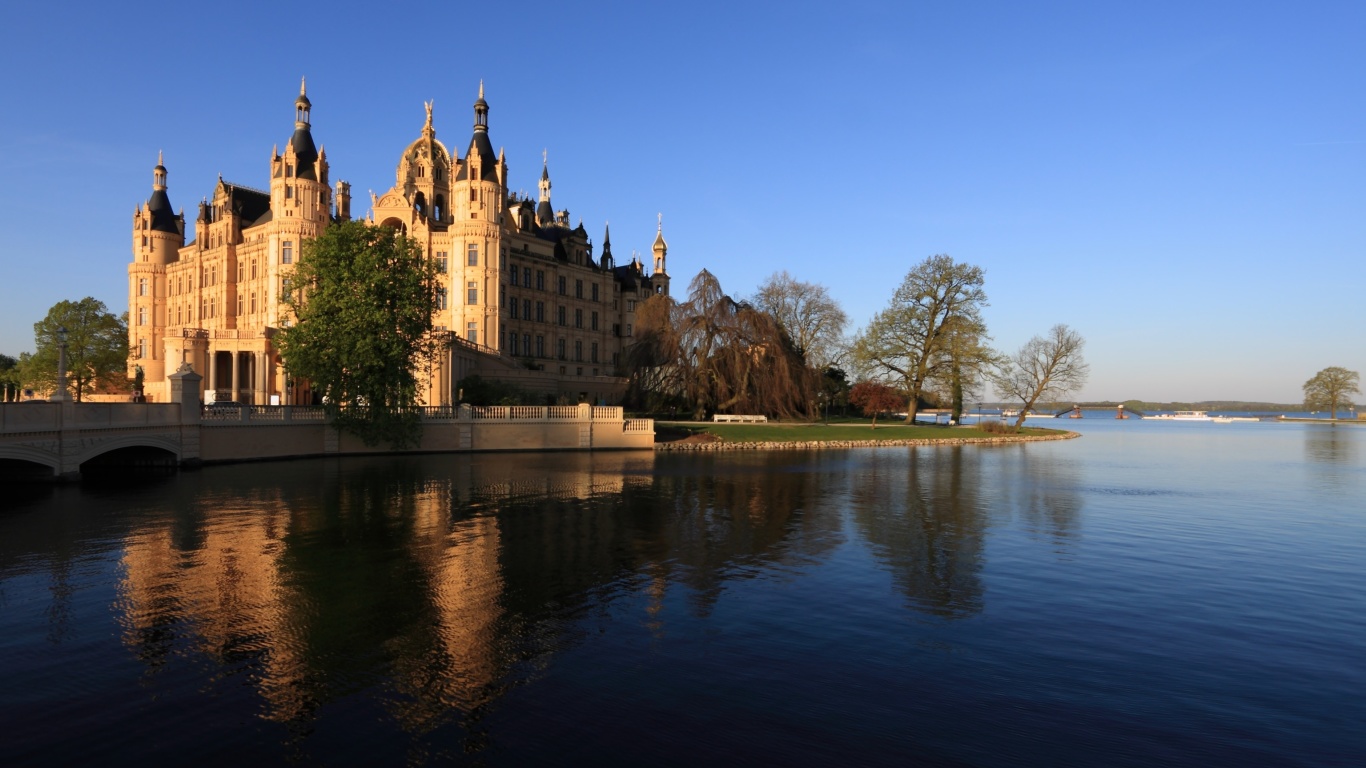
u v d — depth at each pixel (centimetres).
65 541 2241
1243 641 1481
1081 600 1755
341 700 1143
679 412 8200
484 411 6062
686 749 1007
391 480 3912
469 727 1059
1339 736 1078
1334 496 3700
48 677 1214
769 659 1343
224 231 10056
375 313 5162
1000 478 4453
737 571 1981
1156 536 2566
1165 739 1062
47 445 3362
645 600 1694
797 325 10231
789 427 7975
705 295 7694
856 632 1499
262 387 7781
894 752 1009
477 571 1934
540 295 10300
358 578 1842
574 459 5481
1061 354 9169
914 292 9162
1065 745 1041
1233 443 9044
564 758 978
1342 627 1575
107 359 9544
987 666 1327
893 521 2816
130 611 1559
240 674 1237
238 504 2997
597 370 11575
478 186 8656
